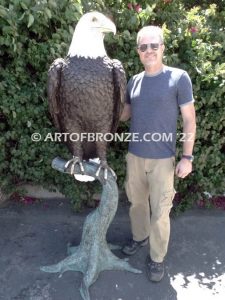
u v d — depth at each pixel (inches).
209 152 131.2
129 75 117.3
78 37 84.7
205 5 173.5
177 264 112.5
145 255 115.9
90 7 116.0
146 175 100.5
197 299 100.0
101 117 89.0
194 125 92.5
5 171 131.6
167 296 100.7
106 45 117.3
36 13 105.4
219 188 136.3
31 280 104.6
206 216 135.5
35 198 141.5
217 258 115.4
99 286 103.2
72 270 107.8
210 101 119.7
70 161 95.3
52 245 119.3
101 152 95.8
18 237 122.0
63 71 85.1
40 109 119.3
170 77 91.0
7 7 108.0
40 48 110.5
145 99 92.9
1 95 116.4
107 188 99.0
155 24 127.9
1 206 136.4
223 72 116.0
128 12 118.3
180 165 95.0
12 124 122.3
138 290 102.5
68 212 135.6
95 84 84.0
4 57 116.6
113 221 131.8
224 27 143.1
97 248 105.3
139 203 107.1
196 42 120.9
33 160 129.2
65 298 99.1
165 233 100.5
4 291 100.7
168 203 97.8
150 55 89.1
